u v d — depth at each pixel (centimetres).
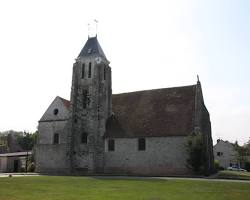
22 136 8575
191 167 3691
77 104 4534
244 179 3158
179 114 4088
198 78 4222
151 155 3962
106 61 4700
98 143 4284
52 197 1656
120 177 3306
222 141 8206
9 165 5284
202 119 4128
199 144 3641
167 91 4497
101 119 4359
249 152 7500
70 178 3059
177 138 3862
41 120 4706
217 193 1892
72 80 4628
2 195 1723
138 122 4259
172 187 2197
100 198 1622
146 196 1723
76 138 4431
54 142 4550
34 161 5084
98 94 4434
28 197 1655
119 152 4156
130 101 4666
